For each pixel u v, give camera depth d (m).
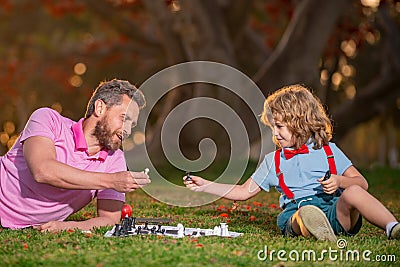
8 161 5.09
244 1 17.02
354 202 4.61
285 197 5.18
